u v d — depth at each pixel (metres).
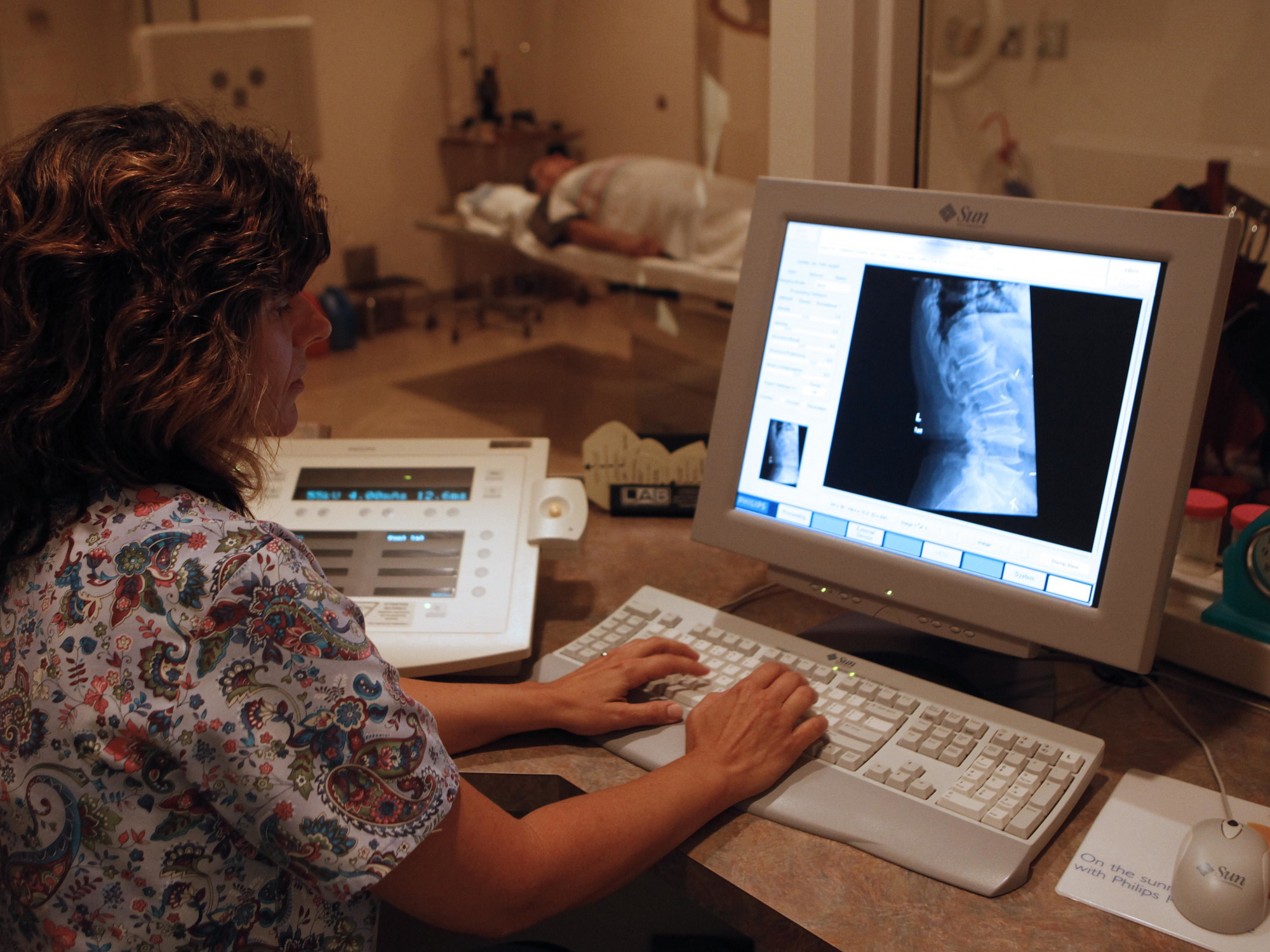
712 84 3.32
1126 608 0.80
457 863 0.60
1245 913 0.65
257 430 0.62
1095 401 0.82
